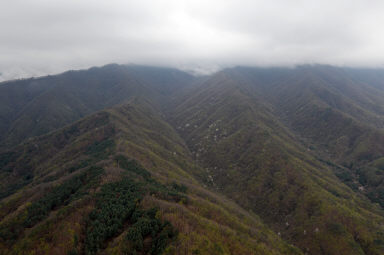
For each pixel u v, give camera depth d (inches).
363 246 4773.6
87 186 4591.5
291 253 4581.7
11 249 3230.8
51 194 4576.8
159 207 3946.9
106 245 3240.7
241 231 4419.3
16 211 4165.8
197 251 3068.4
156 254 3026.6
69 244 3139.8
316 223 5369.1
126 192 4367.6
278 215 6181.1
